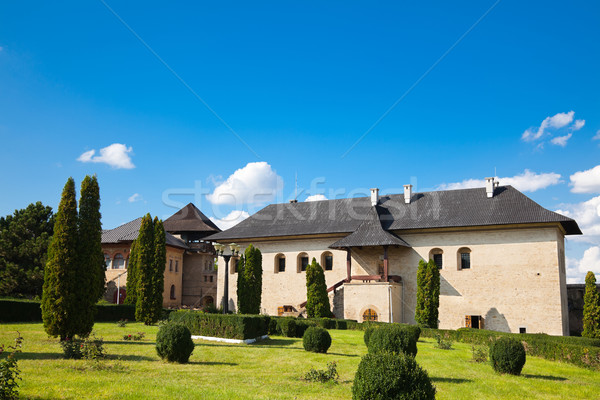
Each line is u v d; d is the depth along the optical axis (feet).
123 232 196.03
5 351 63.93
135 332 97.91
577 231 150.71
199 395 44.96
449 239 148.77
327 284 161.48
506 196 150.82
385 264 143.43
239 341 86.74
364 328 123.65
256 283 126.11
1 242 167.32
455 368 69.97
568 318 153.17
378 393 40.83
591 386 60.64
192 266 212.23
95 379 48.65
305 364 66.44
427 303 133.28
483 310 140.87
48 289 74.95
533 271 137.59
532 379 63.82
